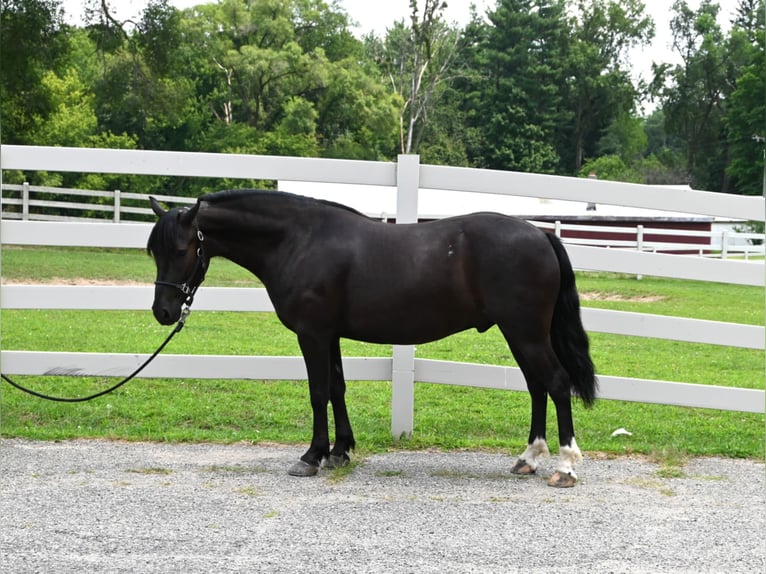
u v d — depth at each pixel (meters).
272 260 5.76
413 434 6.86
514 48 55.03
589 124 59.97
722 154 59.78
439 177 6.66
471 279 5.50
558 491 5.48
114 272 17.09
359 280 5.58
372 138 48.97
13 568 4.09
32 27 24.83
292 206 5.75
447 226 5.62
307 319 5.64
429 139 51.12
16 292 6.68
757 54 50.16
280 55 47.09
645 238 25.52
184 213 5.59
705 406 6.80
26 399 7.63
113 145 36.84
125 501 5.12
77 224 6.65
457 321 5.61
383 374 6.79
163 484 5.47
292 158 6.66
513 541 4.55
